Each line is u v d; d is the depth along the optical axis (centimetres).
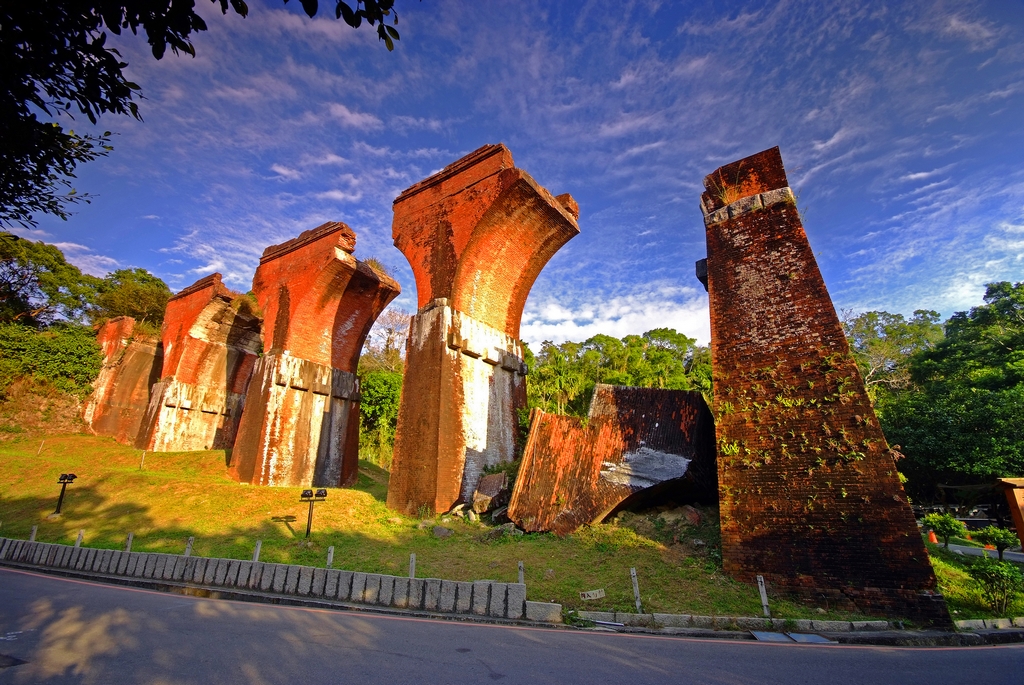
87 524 1520
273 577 1004
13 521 1590
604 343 4006
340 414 2292
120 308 3903
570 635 743
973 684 561
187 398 2645
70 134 557
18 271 3200
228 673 522
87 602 874
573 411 3153
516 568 1088
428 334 1716
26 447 2545
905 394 3350
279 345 2169
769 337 1148
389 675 527
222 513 1573
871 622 822
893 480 929
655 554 1131
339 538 1348
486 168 1744
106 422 2945
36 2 387
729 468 1103
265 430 1981
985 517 2286
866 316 5031
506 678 528
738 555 1028
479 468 1675
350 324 2373
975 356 3328
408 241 1922
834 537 950
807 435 1038
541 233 1912
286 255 2345
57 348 3050
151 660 561
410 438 1645
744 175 1329
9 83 432
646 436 1351
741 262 1245
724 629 811
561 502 1338
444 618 831
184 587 1033
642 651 661
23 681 489
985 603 964
